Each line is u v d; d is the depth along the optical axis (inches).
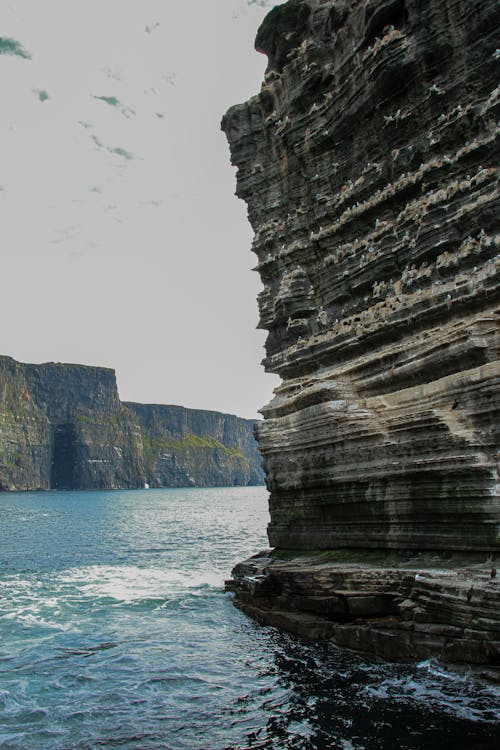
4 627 825.5
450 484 666.8
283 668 625.3
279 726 500.1
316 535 879.1
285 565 829.2
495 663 532.7
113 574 1266.0
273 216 1125.7
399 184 872.9
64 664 672.4
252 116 1158.3
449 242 796.6
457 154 796.6
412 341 810.2
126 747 477.4
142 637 767.7
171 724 515.5
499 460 633.6
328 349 967.0
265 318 1130.0
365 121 944.9
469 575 595.5
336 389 860.6
